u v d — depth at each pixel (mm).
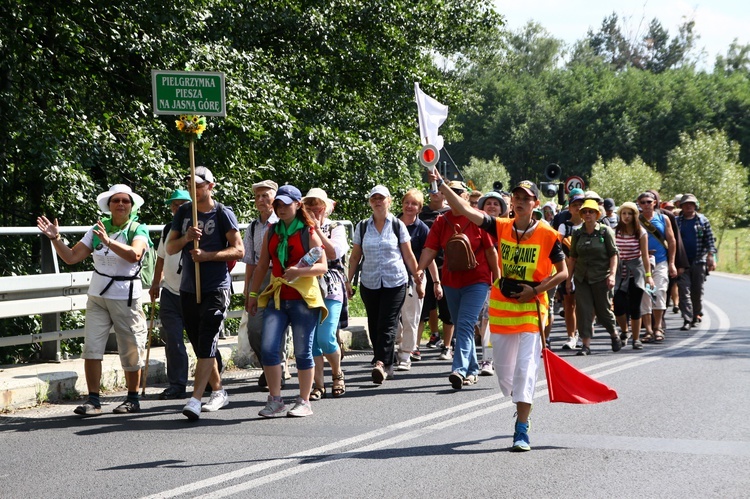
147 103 28844
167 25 27875
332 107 39531
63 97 25578
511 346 10266
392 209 40531
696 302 24453
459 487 8391
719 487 8367
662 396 13281
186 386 14766
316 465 9258
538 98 164125
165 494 8195
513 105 164250
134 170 25516
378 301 15266
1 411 12305
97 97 28562
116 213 12383
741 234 107000
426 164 10672
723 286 43938
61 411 12445
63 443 10406
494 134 162500
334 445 10211
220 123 29094
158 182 26016
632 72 170125
